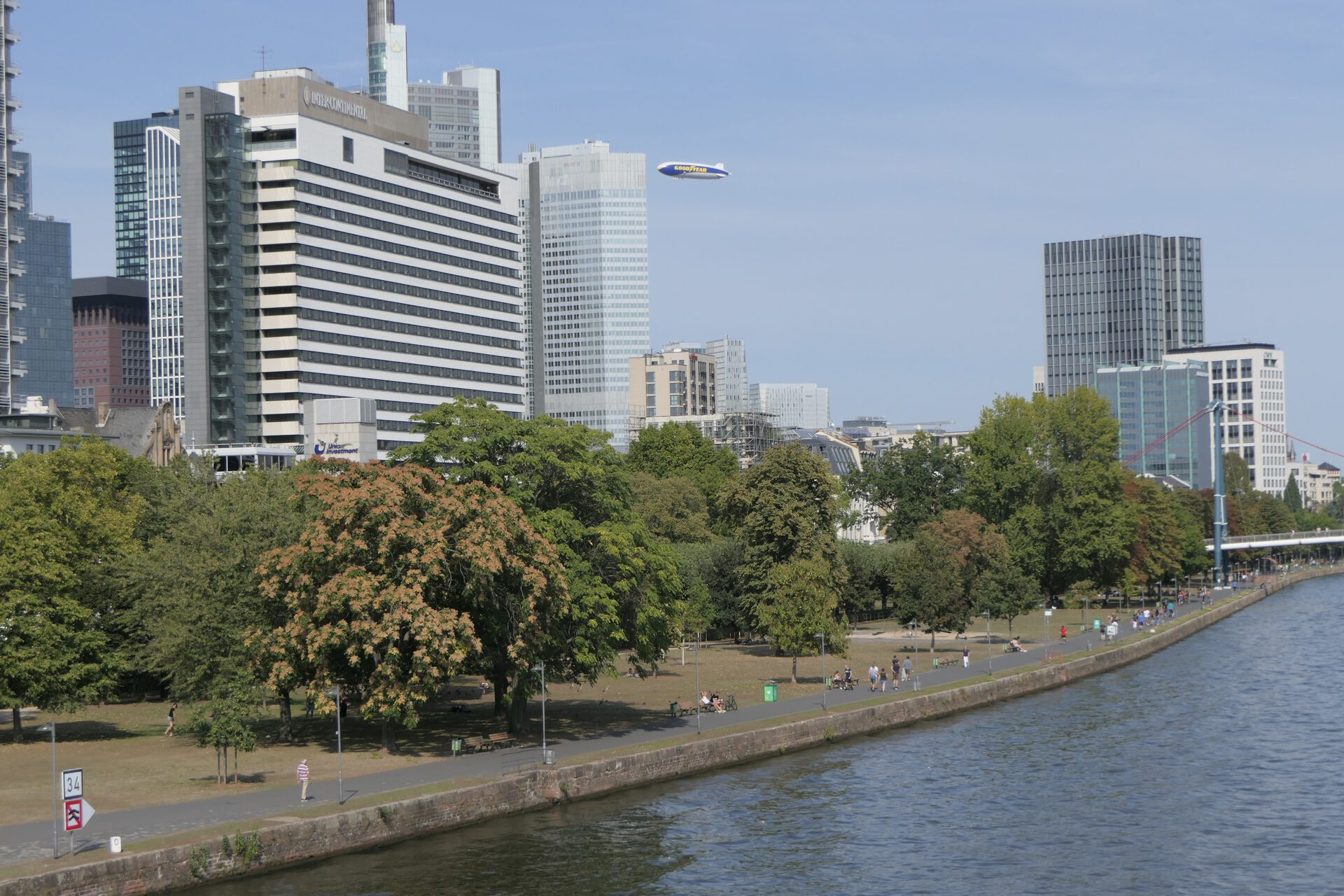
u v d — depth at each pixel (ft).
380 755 314.55
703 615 576.20
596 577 344.90
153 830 238.48
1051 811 297.12
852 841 272.72
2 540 340.59
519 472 354.95
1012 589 591.37
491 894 234.58
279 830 241.35
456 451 346.13
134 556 367.86
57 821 245.45
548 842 265.95
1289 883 246.88
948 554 576.61
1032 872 253.44
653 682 478.18
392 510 306.55
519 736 343.05
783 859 259.39
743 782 322.96
